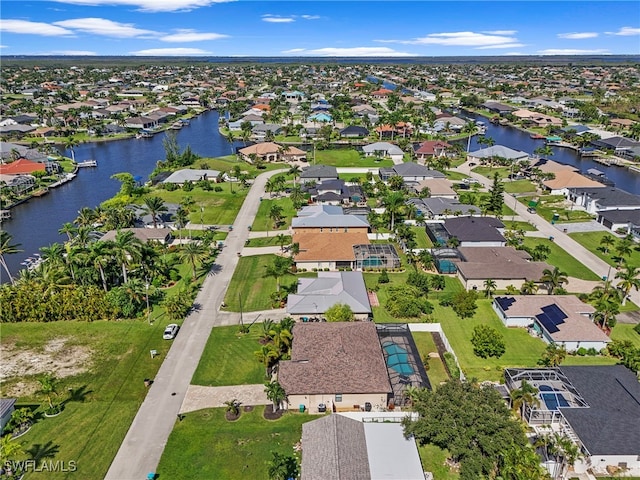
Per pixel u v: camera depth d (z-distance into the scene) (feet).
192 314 282.97
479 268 316.19
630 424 182.29
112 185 573.33
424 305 281.74
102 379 227.61
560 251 369.91
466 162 651.25
